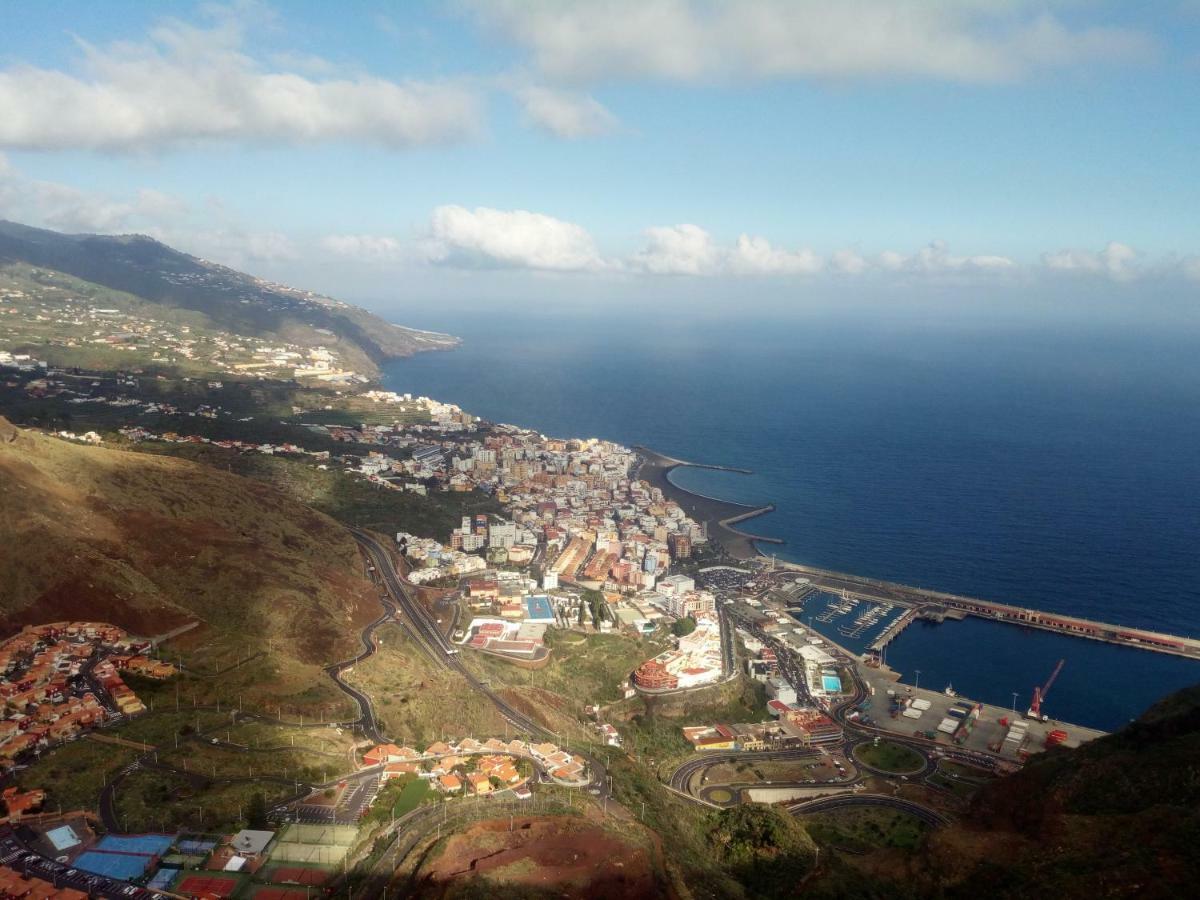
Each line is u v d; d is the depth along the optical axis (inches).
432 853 4795.8
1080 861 4992.6
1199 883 4399.6
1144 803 5639.8
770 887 5595.5
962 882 5398.6
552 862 4859.7
